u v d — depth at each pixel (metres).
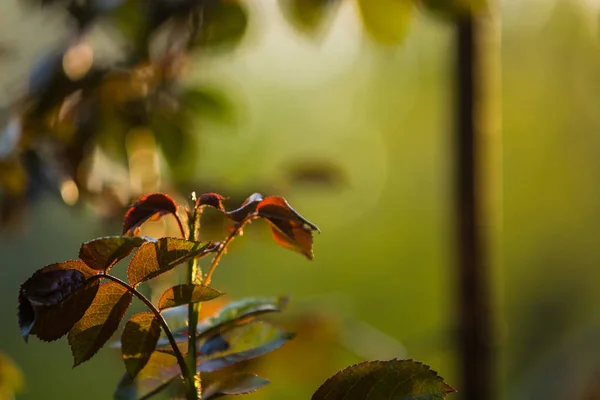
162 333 1.02
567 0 9.05
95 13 1.58
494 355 1.67
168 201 0.98
